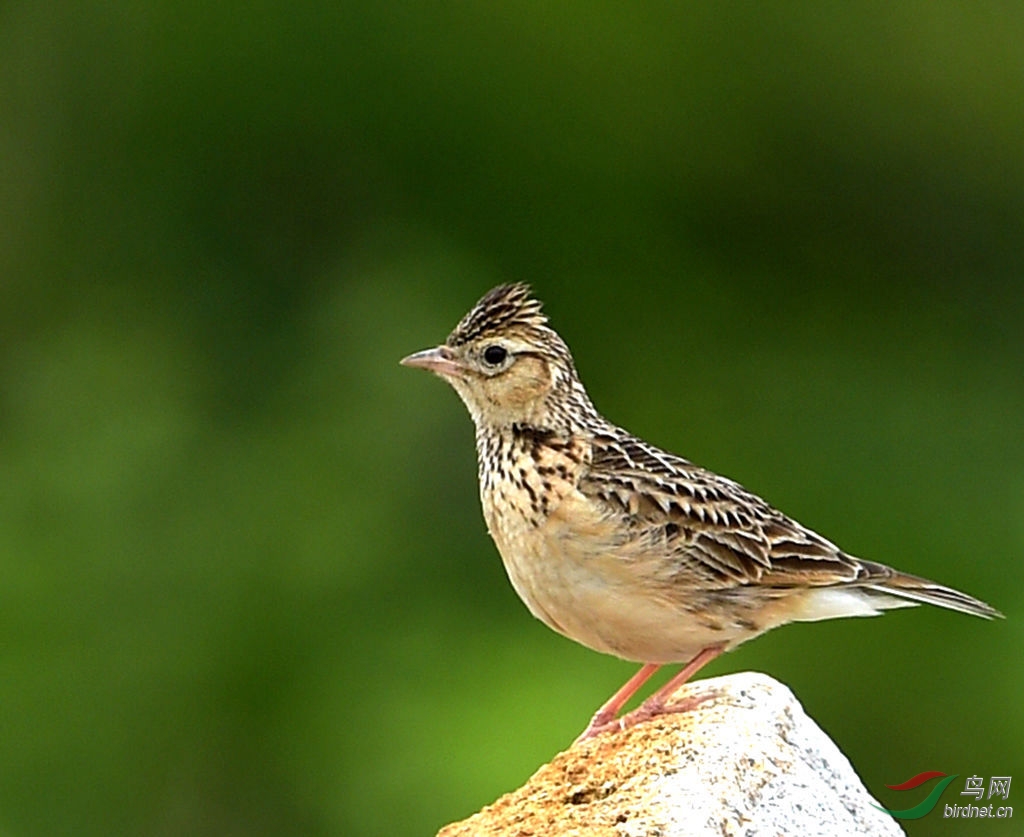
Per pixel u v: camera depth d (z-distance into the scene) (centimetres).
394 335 1981
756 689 919
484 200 2152
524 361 1021
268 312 2078
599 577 984
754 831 816
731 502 1016
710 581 996
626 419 2019
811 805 839
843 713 1673
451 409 1920
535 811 834
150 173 2141
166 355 2017
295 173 2141
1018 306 2147
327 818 1636
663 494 996
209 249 2117
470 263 2100
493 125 2164
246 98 2145
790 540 1018
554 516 985
